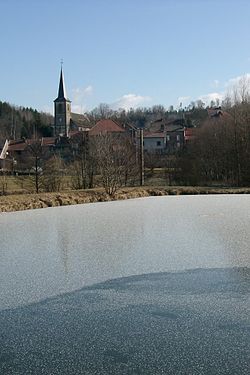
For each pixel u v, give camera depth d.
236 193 35.66
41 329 7.48
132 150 38.28
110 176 32.19
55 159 34.16
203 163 43.16
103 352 6.60
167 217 20.97
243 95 52.81
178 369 6.05
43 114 117.31
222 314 8.01
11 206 25.08
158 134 74.75
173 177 43.03
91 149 35.06
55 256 12.78
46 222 19.78
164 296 9.10
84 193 31.12
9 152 75.38
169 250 13.38
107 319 7.89
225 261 11.95
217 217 20.70
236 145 42.47
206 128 46.00
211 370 6.00
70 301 8.88
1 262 12.19
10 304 8.72
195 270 11.07
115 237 15.66
